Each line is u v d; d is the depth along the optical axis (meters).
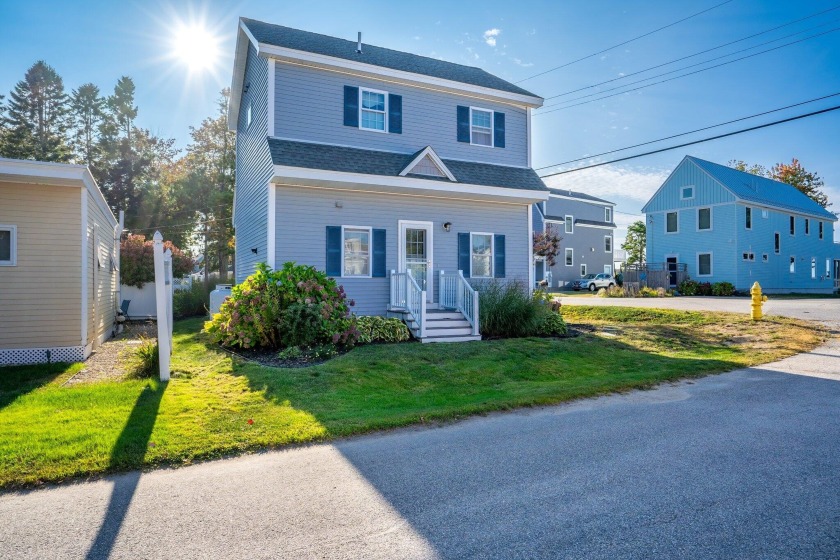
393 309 12.42
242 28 13.76
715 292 27.91
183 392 6.64
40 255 8.99
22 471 4.05
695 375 8.19
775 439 4.91
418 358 9.16
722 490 3.73
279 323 9.52
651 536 3.07
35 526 3.23
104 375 8.00
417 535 3.11
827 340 11.53
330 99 12.73
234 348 9.78
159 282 7.37
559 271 39.53
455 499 3.62
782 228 33.34
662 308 17.58
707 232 30.52
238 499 3.64
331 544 3.00
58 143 38.56
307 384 7.23
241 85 15.80
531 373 8.73
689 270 31.39
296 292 9.95
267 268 10.30
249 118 14.88
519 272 14.88
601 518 3.31
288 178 11.19
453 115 14.38
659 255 33.06
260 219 12.98
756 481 3.89
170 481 3.99
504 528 3.19
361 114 13.09
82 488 3.85
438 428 5.45
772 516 3.31
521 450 4.68
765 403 6.33
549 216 38.62
